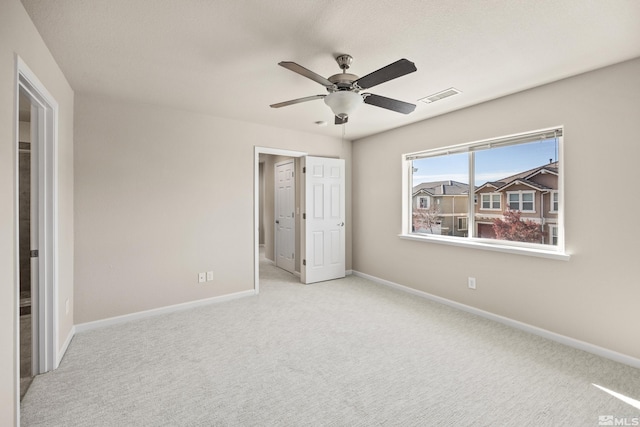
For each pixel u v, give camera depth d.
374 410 1.78
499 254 3.09
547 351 2.48
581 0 1.59
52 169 2.19
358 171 4.96
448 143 3.52
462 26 1.83
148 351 2.49
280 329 2.92
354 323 3.06
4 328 1.40
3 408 1.39
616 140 2.30
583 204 2.49
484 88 2.79
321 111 3.48
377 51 2.13
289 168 5.35
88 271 2.93
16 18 1.53
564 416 1.73
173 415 1.75
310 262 4.57
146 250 3.24
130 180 3.15
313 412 1.77
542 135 2.79
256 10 1.69
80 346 2.57
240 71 2.46
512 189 3.09
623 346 2.29
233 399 1.89
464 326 2.99
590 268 2.46
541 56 2.20
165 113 3.35
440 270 3.69
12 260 1.47
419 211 4.10
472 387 2.00
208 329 2.92
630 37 1.94
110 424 1.68
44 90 1.96
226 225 3.77
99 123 2.98
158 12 1.70
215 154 3.68
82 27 1.84
